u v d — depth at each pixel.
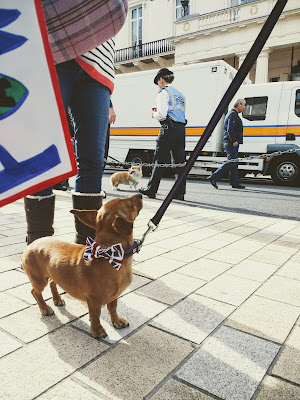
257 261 2.90
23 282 2.29
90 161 2.33
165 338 1.67
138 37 24.94
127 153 12.24
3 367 1.39
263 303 2.09
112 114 3.44
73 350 1.53
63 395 1.24
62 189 7.39
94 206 2.40
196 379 1.36
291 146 9.79
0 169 0.83
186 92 10.98
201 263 2.82
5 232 3.61
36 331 1.69
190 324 1.81
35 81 0.85
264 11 17.41
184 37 20.02
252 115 10.33
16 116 0.84
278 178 10.00
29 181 0.86
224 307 2.02
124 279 1.64
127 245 1.61
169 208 5.61
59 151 0.89
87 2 1.31
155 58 23.69
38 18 0.84
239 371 1.42
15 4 0.82
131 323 1.81
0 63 0.81
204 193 7.78
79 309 1.95
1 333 1.66
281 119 9.91
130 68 25.98
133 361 1.46
